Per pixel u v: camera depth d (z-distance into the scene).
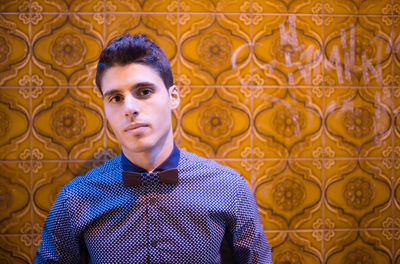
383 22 1.22
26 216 1.15
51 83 1.16
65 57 1.16
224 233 0.79
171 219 0.75
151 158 0.76
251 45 1.19
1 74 1.15
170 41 1.18
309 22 1.21
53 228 0.78
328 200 1.21
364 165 1.21
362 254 1.21
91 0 1.16
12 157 1.15
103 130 1.17
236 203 0.79
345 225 1.21
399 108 1.21
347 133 1.21
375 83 1.22
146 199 0.76
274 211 1.20
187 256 0.73
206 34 1.18
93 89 1.17
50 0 1.16
